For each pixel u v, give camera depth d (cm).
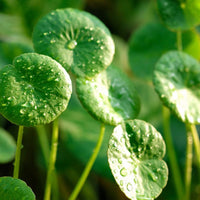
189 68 40
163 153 37
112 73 39
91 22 38
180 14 41
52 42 37
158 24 44
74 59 37
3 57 43
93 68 38
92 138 45
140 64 44
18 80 35
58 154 46
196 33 43
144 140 36
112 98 38
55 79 36
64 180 46
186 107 39
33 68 36
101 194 46
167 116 42
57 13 38
